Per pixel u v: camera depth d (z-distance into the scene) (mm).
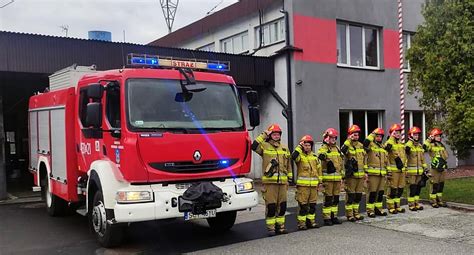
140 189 6355
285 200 7797
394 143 9414
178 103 6863
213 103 7172
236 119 7340
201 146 6809
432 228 7867
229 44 18156
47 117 9445
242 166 7230
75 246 7242
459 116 9258
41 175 10164
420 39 9984
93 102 7203
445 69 9398
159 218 6367
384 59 16344
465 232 7516
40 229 8547
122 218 6238
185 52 12906
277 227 7793
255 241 7316
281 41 14703
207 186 6672
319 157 8297
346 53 15547
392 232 7645
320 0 14656
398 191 9422
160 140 6488
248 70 14203
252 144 7672
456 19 9164
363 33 16062
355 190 8734
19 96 16594
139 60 6914
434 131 10070
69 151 8219
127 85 6598
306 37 14320
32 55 10742
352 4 15492
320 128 14555
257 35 16344
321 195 11922
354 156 8758
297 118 14031
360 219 8797
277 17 14984
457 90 9375
